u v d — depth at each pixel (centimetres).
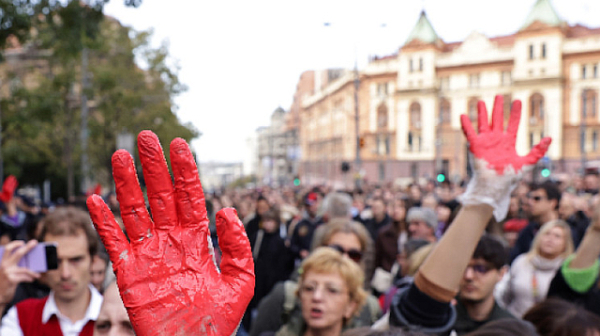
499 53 5494
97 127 2111
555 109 5181
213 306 104
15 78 1561
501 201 160
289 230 916
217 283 106
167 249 107
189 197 108
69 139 1978
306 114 6831
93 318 226
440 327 175
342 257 257
